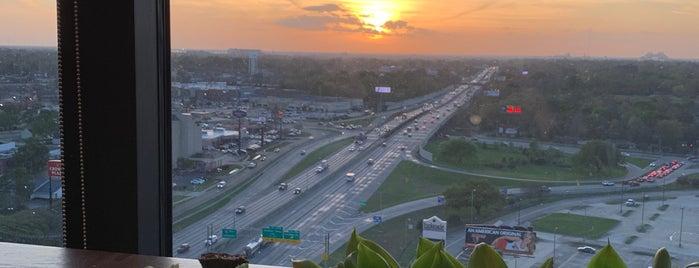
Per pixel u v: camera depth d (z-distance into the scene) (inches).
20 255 51.6
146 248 79.8
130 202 77.8
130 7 74.4
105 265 49.3
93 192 78.7
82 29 75.7
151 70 78.5
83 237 79.8
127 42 74.9
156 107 79.7
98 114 77.0
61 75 77.3
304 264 27.5
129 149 77.0
